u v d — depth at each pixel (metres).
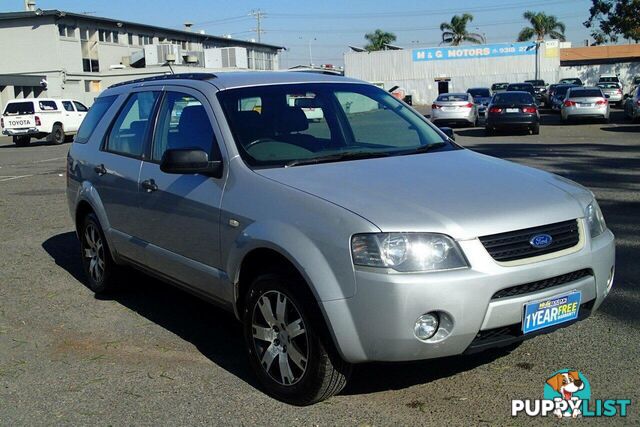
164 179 4.83
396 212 3.50
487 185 3.92
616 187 10.31
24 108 27.80
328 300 3.48
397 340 3.36
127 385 4.28
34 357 4.79
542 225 3.63
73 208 6.36
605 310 5.16
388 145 4.79
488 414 3.68
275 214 3.82
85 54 46.00
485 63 55.84
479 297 3.39
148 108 5.43
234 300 4.20
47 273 7.00
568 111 25.38
